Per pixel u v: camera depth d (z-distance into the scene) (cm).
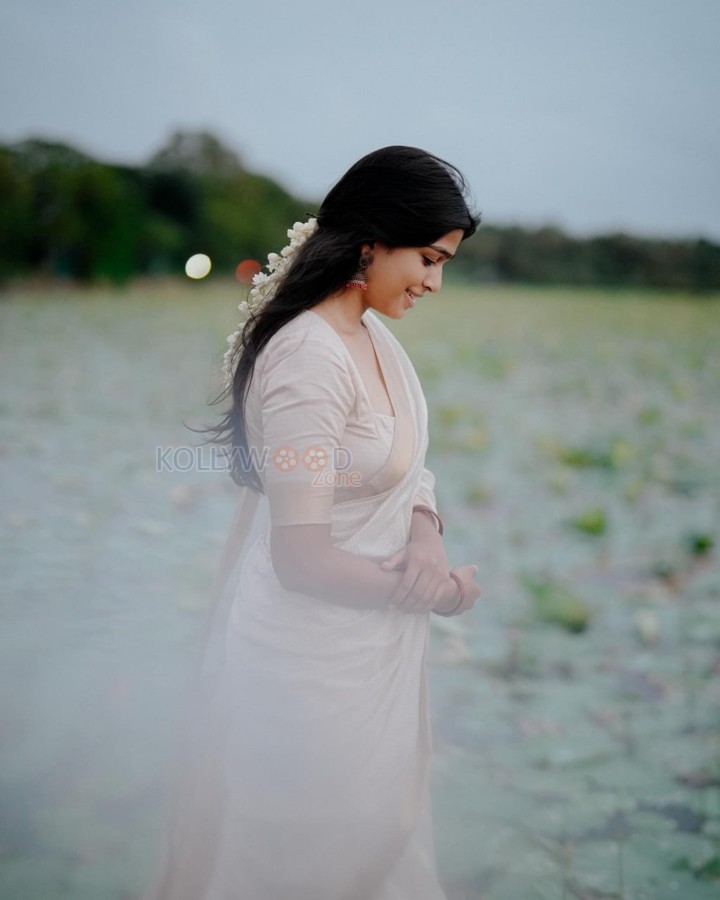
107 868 178
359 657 137
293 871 139
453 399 746
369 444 133
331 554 129
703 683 274
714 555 394
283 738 137
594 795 214
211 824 148
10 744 218
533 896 179
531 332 1252
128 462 481
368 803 138
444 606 142
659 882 184
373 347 141
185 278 1792
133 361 843
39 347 905
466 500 465
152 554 348
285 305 134
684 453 582
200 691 154
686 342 1185
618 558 387
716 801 213
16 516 383
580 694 265
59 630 279
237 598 148
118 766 211
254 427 137
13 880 173
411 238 130
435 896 147
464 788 215
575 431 641
